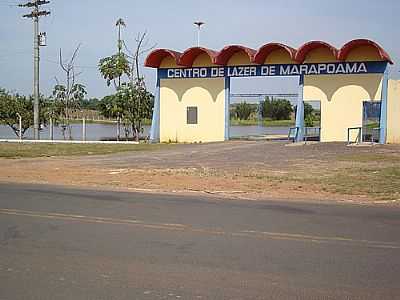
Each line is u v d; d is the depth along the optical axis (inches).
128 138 1814.7
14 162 967.0
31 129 2372.0
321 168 828.0
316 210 494.9
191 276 286.2
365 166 847.1
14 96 2010.3
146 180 712.4
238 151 1131.3
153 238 373.4
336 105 1334.9
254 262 313.3
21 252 336.2
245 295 256.5
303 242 362.9
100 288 267.3
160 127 1523.1
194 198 567.8
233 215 463.5
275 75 1396.4
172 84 1508.4
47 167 879.7
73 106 2052.2
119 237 376.5
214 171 799.7
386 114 1289.4
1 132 2561.5
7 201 537.6
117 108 1747.0
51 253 333.4
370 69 1298.0
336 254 332.5
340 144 1227.9
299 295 256.7
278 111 1624.0
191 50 1441.9
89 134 2239.2
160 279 281.1
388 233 393.1
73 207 501.4
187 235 382.6
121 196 577.9
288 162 917.2
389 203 542.6
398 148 1147.9
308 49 1334.9
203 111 1480.1
